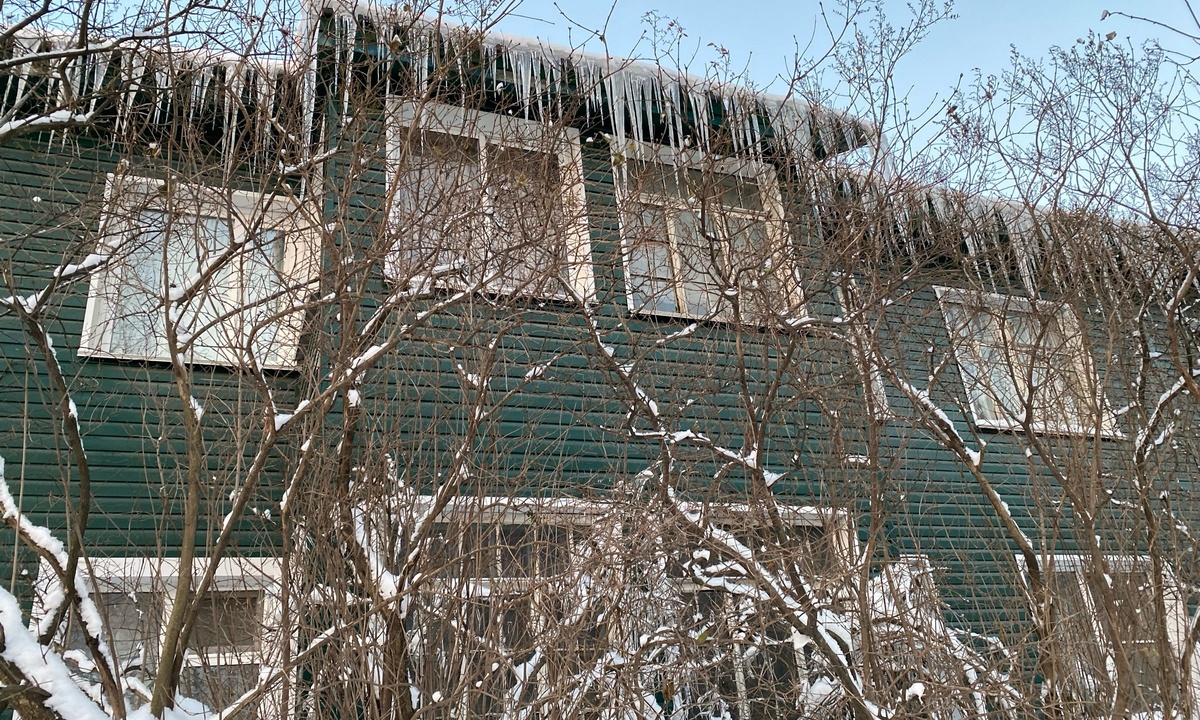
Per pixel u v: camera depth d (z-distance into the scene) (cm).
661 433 645
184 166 576
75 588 427
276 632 513
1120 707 580
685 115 869
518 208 583
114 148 746
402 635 488
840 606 601
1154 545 656
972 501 876
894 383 720
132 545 646
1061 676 608
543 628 519
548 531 589
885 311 747
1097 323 790
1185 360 802
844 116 738
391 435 579
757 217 708
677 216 722
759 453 641
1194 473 785
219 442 594
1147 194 686
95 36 566
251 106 616
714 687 586
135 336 725
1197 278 758
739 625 596
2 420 668
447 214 527
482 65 645
